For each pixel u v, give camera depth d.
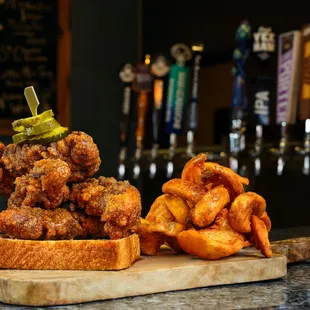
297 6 3.97
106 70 5.19
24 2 4.83
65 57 4.94
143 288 1.55
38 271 1.56
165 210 1.78
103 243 1.56
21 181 1.68
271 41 3.68
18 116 4.81
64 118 4.96
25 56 4.84
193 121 4.25
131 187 1.68
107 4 5.16
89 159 1.70
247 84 3.75
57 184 1.64
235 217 1.70
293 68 3.55
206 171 1.76
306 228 2.76
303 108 3.54
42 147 1.72
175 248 1.79
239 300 1.52
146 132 4.77
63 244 1.57
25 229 1.60
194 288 1.62
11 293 1.47
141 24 5.25
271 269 1.71
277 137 3.88
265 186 3.89
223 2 4.51
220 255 1.67
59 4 4.92
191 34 4.79
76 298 1.48
